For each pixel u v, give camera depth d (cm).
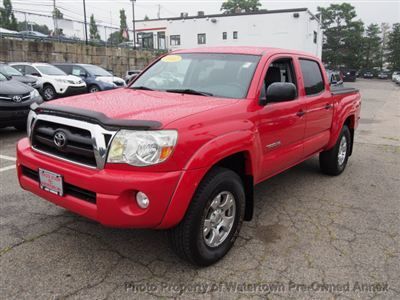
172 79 404
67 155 286
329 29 6931
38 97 800
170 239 287
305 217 406
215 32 3731
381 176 573
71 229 359
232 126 305
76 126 274
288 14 3391
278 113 371
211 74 382
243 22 3581
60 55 2161
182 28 3872
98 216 262
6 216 383
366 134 980
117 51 2619
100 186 256
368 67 7631
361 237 363
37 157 303
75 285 274
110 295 265
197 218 279
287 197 466
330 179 549
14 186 470
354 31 6844
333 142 525
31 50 1983
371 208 438
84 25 2655
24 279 279
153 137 253
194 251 285
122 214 256
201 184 283
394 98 2452
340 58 6900
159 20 3972
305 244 345
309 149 461
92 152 266
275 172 399
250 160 326
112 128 259
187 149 264
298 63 438
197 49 438
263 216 405
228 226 317
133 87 415
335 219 403
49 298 259
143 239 343
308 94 447
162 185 254
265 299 266
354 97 594
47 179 292
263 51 398
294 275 295
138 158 253
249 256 321
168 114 279
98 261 306
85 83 1642
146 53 2908
